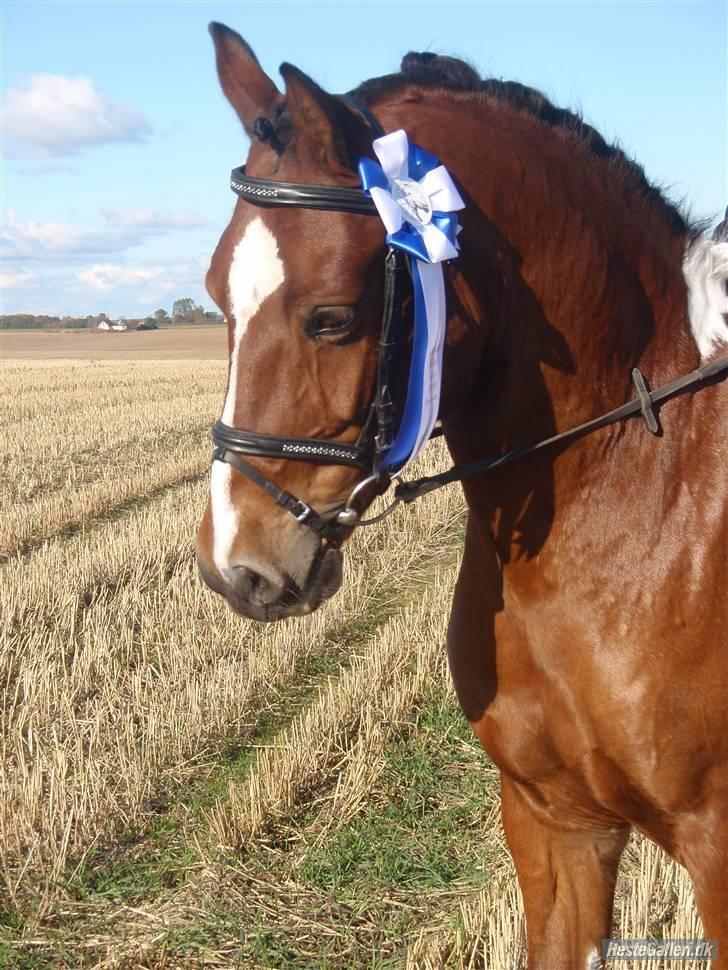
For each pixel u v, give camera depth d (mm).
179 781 5152
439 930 3887
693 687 2211
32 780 4805
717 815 2242
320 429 2023
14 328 108500
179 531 9641
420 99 2363
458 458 2461
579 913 2602
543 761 2436
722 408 2375
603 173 2473
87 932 4004
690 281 2479
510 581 2387
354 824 4711
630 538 2279
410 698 5910
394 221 1952
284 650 6672
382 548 9219
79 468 14000
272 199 1973
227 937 3938
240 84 2148
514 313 2268
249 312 1996
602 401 2336
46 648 6754
